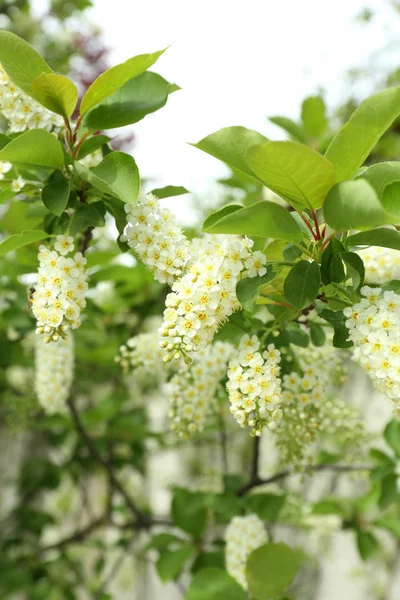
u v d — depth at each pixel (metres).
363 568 1.40
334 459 0.82
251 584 0.64
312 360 0.64
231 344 0.67
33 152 0.58
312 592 1.55
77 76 1.30
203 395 0.66
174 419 0.66
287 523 0.91
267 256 0.61
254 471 0.77
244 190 0.88
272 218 0.54
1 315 0.85
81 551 1.38
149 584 1.58
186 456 1.53
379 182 0.57
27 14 1.42
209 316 0.56
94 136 0.62
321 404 0.62
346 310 0.55
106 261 0.79
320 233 0.58
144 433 0.97
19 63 0.58
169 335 0.56
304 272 0.56
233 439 1.29
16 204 0.75
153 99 0.61
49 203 0.59
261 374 0.56
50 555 1.38
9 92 0.61
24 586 1.06
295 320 0.63
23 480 1.21
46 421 0.92
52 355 0.76
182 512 0.78
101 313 0.81
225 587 0.65
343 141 0.55
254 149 0.52
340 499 0.86
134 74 0.58
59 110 0.60
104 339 1.02
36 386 0.77
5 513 1.38
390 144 1.08
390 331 0.54
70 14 1.38
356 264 0.55
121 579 1.52
